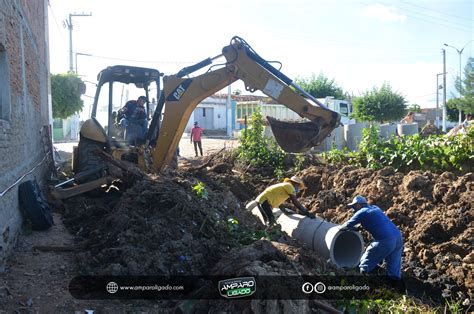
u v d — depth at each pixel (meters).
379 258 7.12
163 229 6.57
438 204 9.23
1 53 6.55
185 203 7.23
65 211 8.60
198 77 9.10
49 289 5.59
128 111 10.47
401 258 7.59
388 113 40.91
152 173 9.52
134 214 6.88
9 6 6.82
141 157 9.80
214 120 42.56
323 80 48.75
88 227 7.65
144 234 6.46
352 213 9.46
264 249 6.15
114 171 9.00
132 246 6.23
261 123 14.80
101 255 6.20
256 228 8.08
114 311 5.32
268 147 14.77
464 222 8.23
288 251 6.78
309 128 8.17
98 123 10.09
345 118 33.75
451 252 7.80
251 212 9.05
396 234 7.16
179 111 9.23
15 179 7.05
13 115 7.01
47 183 10.85
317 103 8.24
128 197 7.46
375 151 12.30
